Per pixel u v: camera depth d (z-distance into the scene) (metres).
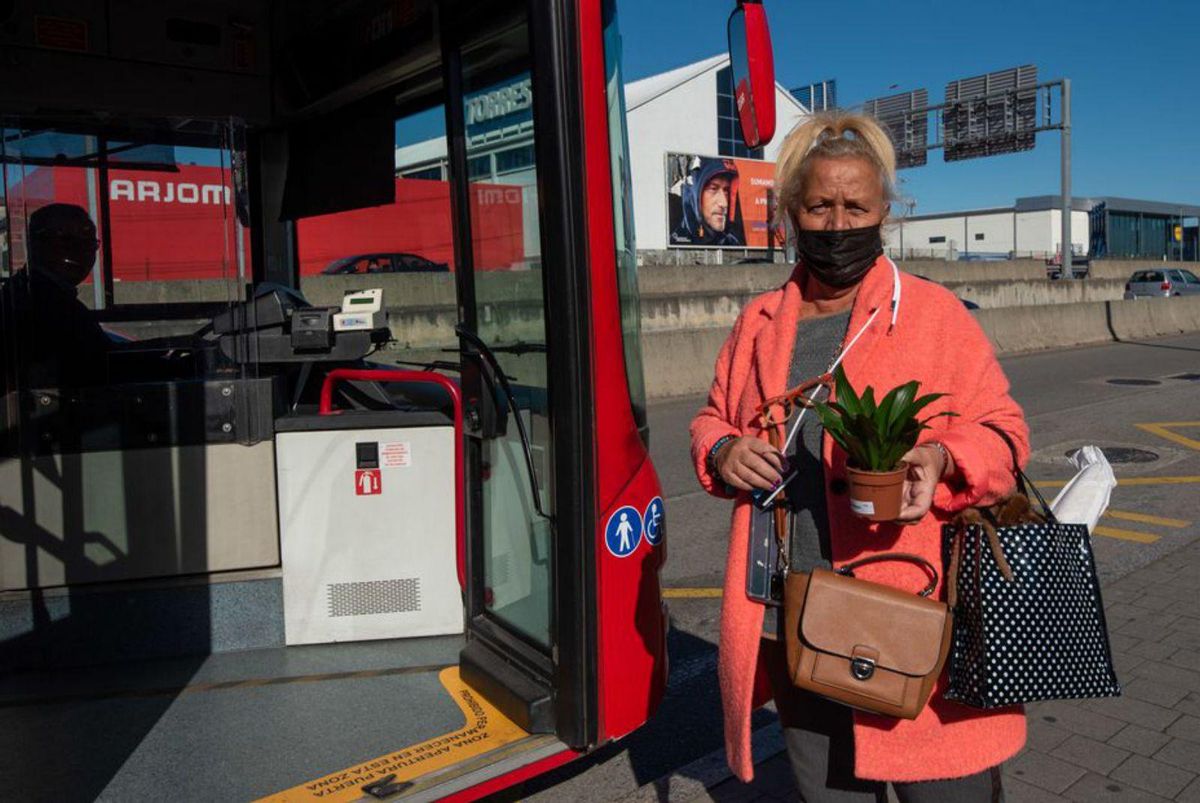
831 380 1.91
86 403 3.24
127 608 3.32
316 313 3.45
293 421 3.42
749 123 2.74
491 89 2.84
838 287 2.02
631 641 2.67
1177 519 6.36
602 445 2.58
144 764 2.65
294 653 3.43
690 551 6.04
